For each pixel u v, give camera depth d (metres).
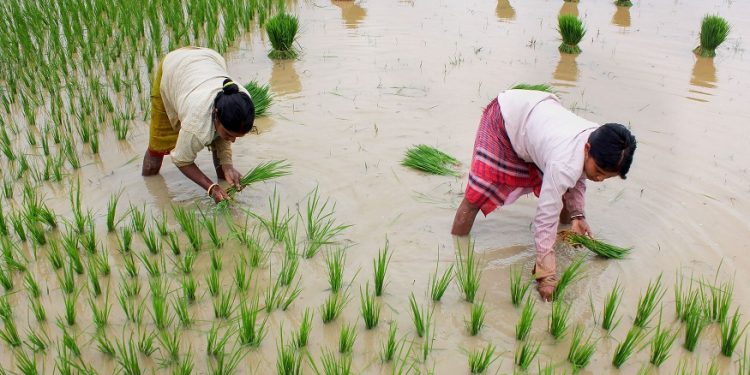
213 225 4.43
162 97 4.43
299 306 3.71
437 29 9.05
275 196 4.81
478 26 9.25
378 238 4.35
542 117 3.69
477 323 3.50
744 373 3.18
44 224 4.39
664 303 3.78
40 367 3.25
